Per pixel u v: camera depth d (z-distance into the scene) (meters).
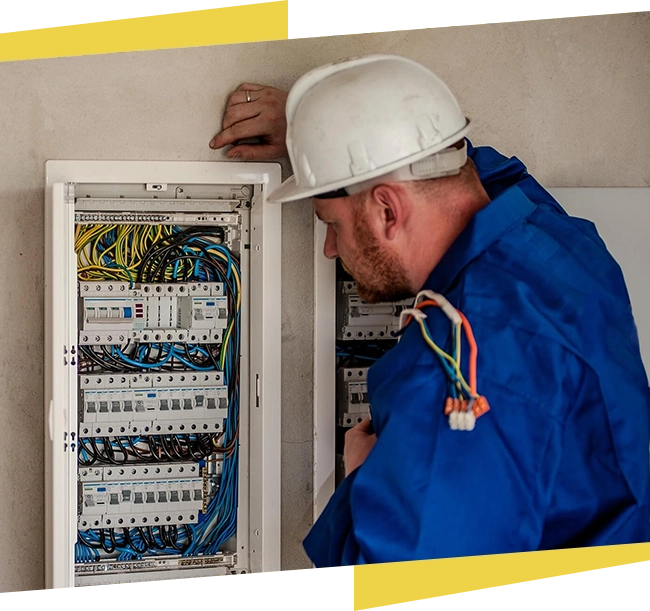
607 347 1.48
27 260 2.11
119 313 2.22
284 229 2.19
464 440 1.37
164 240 2.24
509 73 2.26
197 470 2.29
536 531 1.38
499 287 1.47
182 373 2.26
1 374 2.12
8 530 2.14
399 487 1.34
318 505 2.21
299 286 2.21
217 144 2.11
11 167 2.07
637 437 1.46
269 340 2.17
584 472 1.44
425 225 1.58
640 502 1.45
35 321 2.12
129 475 2.25
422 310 1.52
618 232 2.22
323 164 1.63
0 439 2.13
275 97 2.09
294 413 2.23
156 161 2.11
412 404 1.39
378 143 1.58
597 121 2.31
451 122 1.64
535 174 2.29
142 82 2.10
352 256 1.65
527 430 1.39
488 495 1.36
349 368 2.25
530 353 1.42
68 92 2.08
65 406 1.95
